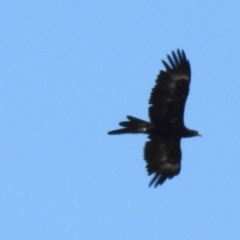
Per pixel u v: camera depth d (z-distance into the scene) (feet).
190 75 176.24
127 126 177.06
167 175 179.93
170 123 177.37
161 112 176.76
